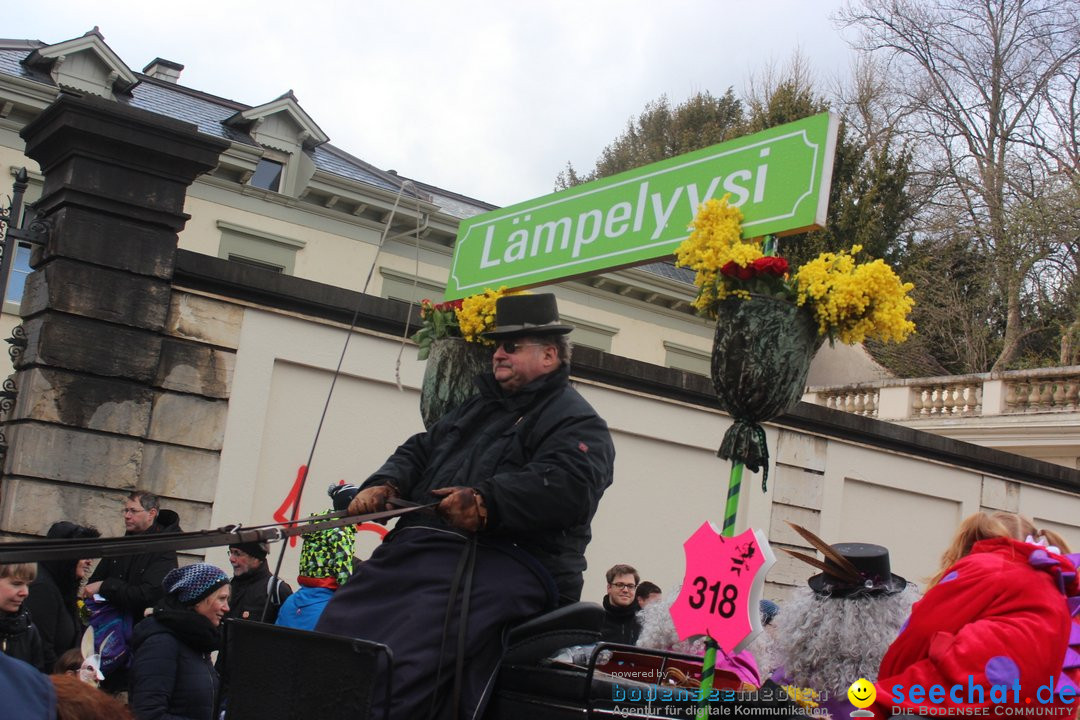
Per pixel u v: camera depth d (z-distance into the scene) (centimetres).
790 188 374
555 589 370
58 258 804
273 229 1828
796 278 361
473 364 491
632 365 1125
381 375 966
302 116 1895
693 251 374
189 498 853
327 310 943
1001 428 1836
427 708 344
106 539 278
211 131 1877
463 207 2262
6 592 490
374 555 387
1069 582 320
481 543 365
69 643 577
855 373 2823
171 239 851
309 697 327
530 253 481
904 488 1318
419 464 410
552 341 397
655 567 1133
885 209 2541
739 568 331
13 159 1603
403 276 1923
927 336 2823
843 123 2611
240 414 888
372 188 1867
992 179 2688
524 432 381
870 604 379
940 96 2806
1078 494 1488
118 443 816
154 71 2181
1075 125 2711
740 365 355
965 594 312
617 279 2100
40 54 1708
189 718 491
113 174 827
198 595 504
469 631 351
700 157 416
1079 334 2462
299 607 556
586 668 361
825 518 1247
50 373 791
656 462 1149
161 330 846
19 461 773
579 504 359
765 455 359
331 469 938
